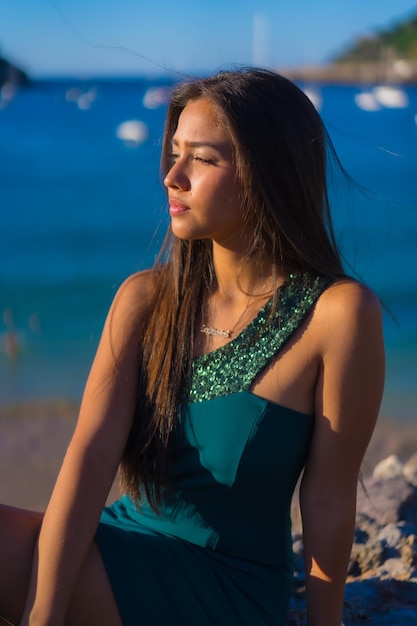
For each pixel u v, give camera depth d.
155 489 2.52
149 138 41.75
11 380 10.41
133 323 2.64
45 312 15.11
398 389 9.88
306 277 2.52
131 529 2.57
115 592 2.33
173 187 2.52
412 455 7.87
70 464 2.47
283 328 2.47
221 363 2.49
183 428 2.48
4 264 19.42
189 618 2.36
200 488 2.46
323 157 2.54
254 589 2.48
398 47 97.00
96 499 2.44
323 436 2.44
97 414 2.55
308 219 2.50
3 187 29.98
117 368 2.60
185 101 2.55
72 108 57.53
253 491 2.45
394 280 16.47
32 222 24.33
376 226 18.12
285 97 2.46
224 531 2.48
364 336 2.41
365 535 3.65
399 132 48.16
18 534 2.39
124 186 29.97
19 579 2.37
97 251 20.88
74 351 12.07
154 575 2.37
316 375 2.45
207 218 2.50
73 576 2.31
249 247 2.54
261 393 2.44
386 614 3.06
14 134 44.28
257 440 2.40
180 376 2.52
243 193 2.47
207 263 2.65
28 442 7.96
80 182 30.86
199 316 2.61
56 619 2.30
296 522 4.07
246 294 2.56
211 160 2.46
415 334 12.55
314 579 2.49
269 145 2.43
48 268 19.03
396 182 29.81
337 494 2.46
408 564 3.41
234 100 2.42
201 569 2.44
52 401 9.43
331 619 2.50
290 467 2.46
